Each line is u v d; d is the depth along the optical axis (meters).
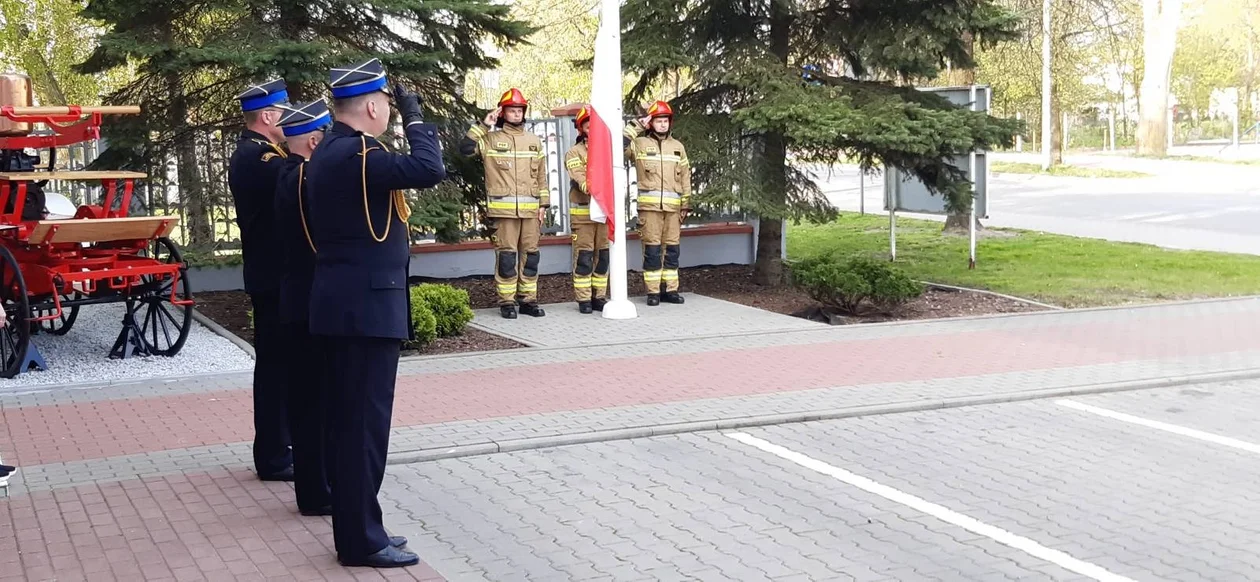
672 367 10.48
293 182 6.14
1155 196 31.94
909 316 13.39
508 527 6.30
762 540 6.06
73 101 18.33
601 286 13.64
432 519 6.44
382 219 5.50
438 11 12.60
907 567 5.66
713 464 7.52
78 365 10.67
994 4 14.65
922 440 8.10
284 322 6.25
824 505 6.65
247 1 12.12
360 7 12.65
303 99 12.64
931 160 14.01
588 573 5.60
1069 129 71.00
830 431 8.38
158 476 7.22
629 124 14.28
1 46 17.16
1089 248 19.67
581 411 8.83
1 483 6.37
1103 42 29.61
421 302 11.39
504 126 13.09
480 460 7.65
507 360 10.86
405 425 8.42
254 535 6.14
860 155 14.41
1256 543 6.00
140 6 11.91
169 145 12.95
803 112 13.30
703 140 14.27
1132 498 6.77
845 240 21.75
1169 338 11.86
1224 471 7.32
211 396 9.44
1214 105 72.94
